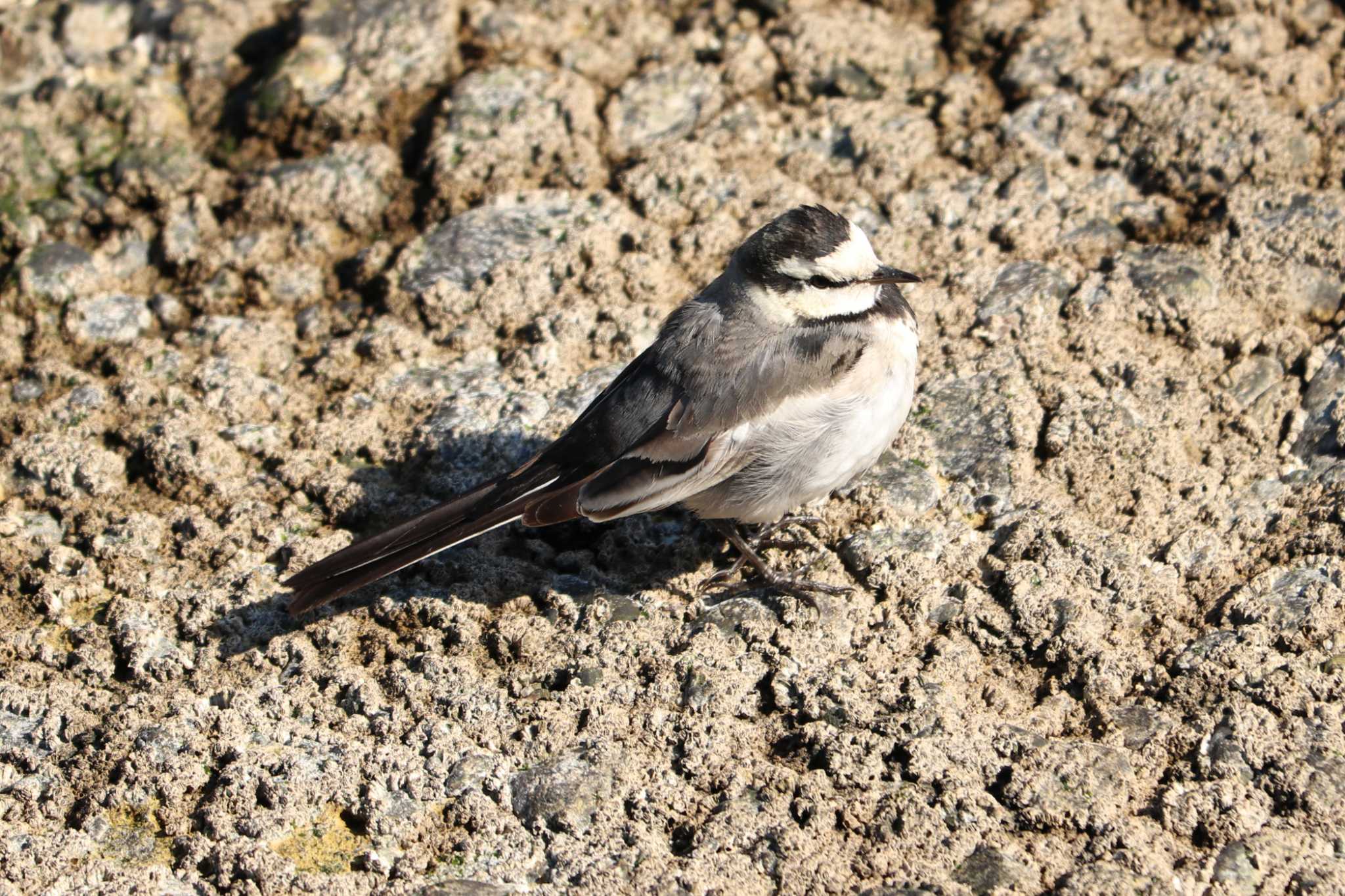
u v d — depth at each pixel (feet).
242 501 38.11
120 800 30.99
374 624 35.14
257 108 48.29
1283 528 34.22
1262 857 27.22
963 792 29.01
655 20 50.55
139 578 36.58
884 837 28.53
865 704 31.32
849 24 48.70
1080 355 39.11
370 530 37.68
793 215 34.30
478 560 36.27
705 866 28.30
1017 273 41.47
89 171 47.62
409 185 46.62
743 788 30.01
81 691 33.86
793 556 35.81
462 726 32.12
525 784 30.55
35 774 31.99
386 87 48.67
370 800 30.35
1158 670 31.35
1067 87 46.16
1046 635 32.32
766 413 33.06
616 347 41.42
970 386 38.93
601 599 34.83
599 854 29.07
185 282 45.14
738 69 47.93
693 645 33.40
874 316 34.40
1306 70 45.06
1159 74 45.47
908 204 43.96
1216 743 29.48
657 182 45.21
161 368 42.16
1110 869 27.20
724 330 33.99
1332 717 29.48
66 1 52.95
